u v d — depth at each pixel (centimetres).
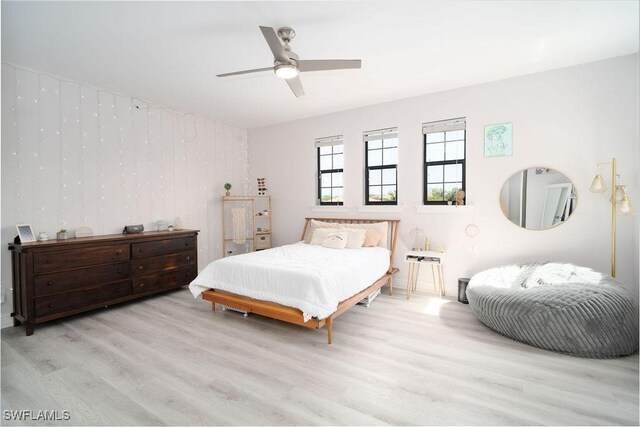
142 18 240
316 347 264
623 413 178
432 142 427
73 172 362
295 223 552
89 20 241
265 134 581
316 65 246
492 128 378
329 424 173
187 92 404
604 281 266
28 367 233
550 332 246
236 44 282
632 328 239
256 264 311
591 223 329
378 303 379
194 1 219
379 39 275
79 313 346
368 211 473
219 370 228
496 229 379
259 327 308
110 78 357
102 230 389
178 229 456
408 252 407
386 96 427
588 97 328
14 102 316
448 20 247
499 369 226
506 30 262
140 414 182
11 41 271
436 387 205
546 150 350
